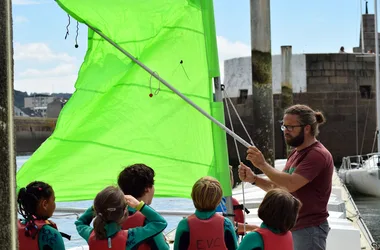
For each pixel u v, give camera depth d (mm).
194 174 5852
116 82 5723
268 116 25734
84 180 5672
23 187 5105
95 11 5512
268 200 4781
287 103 43906
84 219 5047
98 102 5719
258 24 25359
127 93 5746
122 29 5652
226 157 5895
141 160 5777
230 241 5031
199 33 5859
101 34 5551
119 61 5746
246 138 47750
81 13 5469
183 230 4977
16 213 3045
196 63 5883
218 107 5910
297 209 4805
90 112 5707
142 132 5754
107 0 5520
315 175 5559
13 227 2998
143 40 5723
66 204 10570
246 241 4762
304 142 5719
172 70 5832
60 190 5641
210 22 5887
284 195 4789
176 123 5816
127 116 5746
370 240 11109
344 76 49156
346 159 35156
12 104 3035
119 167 5734
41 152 5590
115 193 4574
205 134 5863
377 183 29641
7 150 2979
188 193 5805
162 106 5801
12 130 3018
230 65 49500
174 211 5824
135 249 4605
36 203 4711
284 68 43844
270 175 5590
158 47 5820
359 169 30766
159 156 5801
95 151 5699
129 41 5699
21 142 52688
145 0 5641
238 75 48875
